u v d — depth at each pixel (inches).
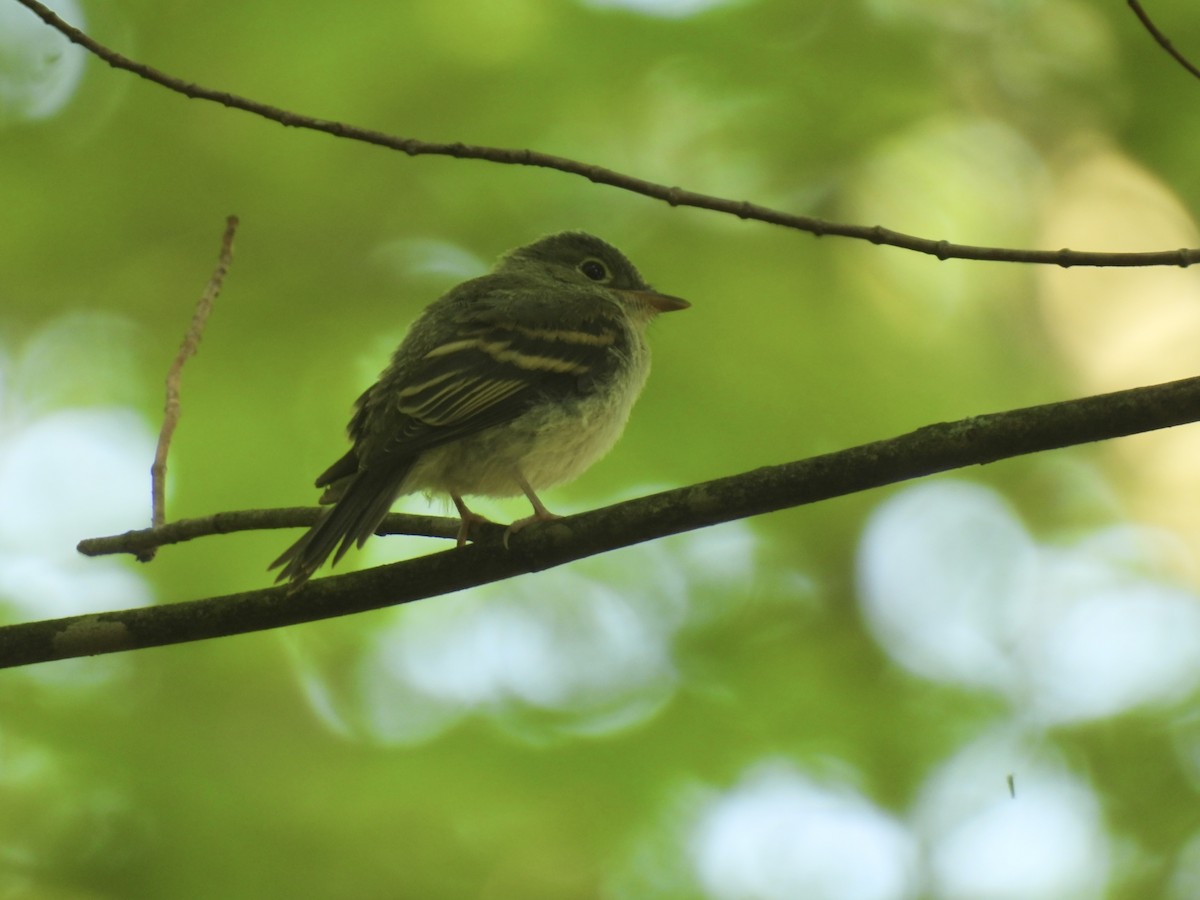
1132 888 463.8
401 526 315.6
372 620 468.8
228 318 526.6
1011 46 596.4
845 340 537.0
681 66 537.0
